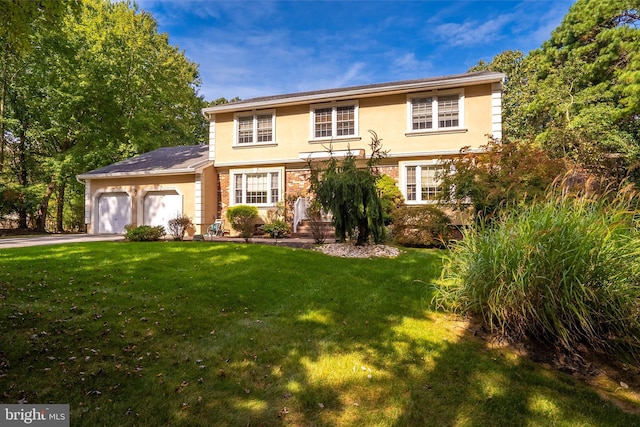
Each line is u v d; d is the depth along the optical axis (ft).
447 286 16.33
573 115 53.72
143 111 70.74
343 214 29.63
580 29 63.62
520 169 30.14
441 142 44.78
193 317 14.17
